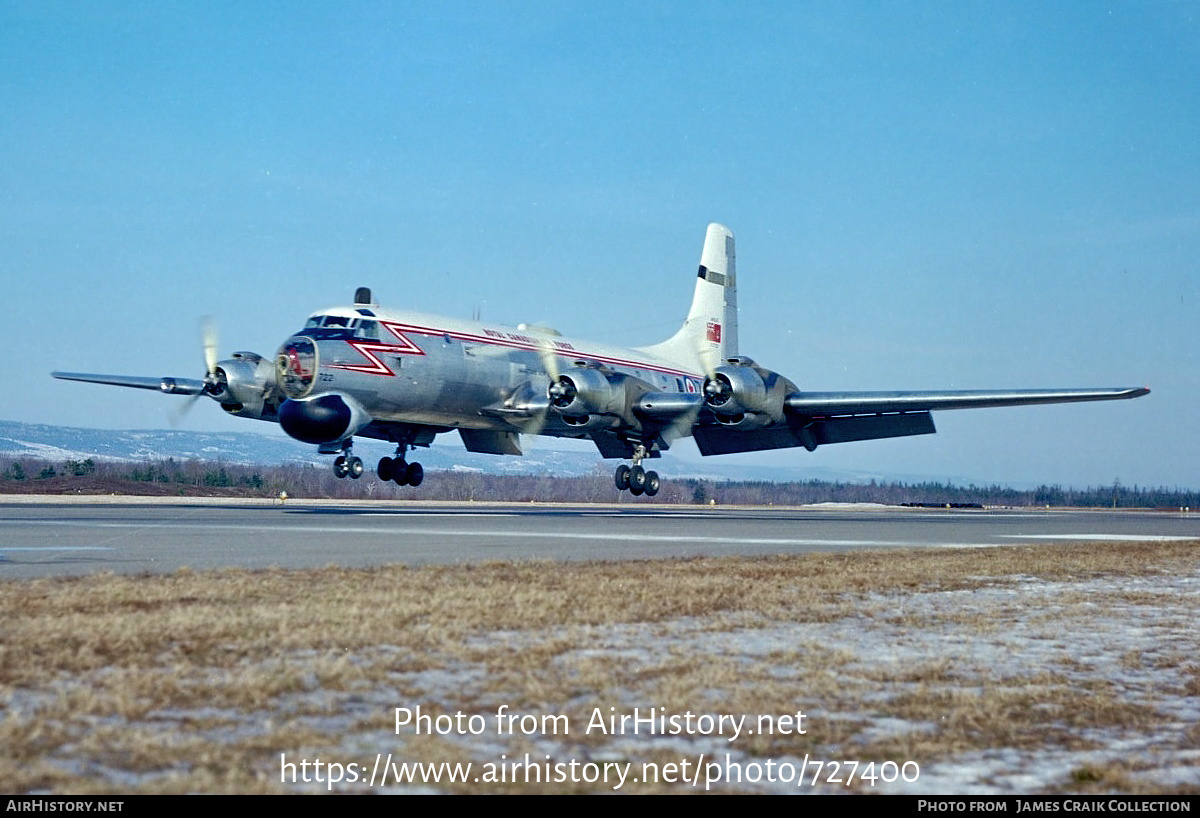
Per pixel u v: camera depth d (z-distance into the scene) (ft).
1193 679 26.78
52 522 81.20
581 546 63.72
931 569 52.75
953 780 18.33
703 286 154.20
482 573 45.32
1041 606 40.14
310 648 27.14
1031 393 106.32
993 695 24.36
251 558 50.80
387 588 39.04
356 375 101.30
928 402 109.29
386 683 23.81
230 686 22.81
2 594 35.14
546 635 30.45
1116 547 72.49
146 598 34.78
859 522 113.70
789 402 113.19
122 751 18.22
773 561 54.80
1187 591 46.14
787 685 24.94
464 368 110.42
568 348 125.18
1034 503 481.87
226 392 108.99
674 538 72.95
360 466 111.75
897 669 27.09
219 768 17.62
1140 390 105.29
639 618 34.14
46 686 22.30
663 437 120.26
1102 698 24.32
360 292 107.24
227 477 296.10
